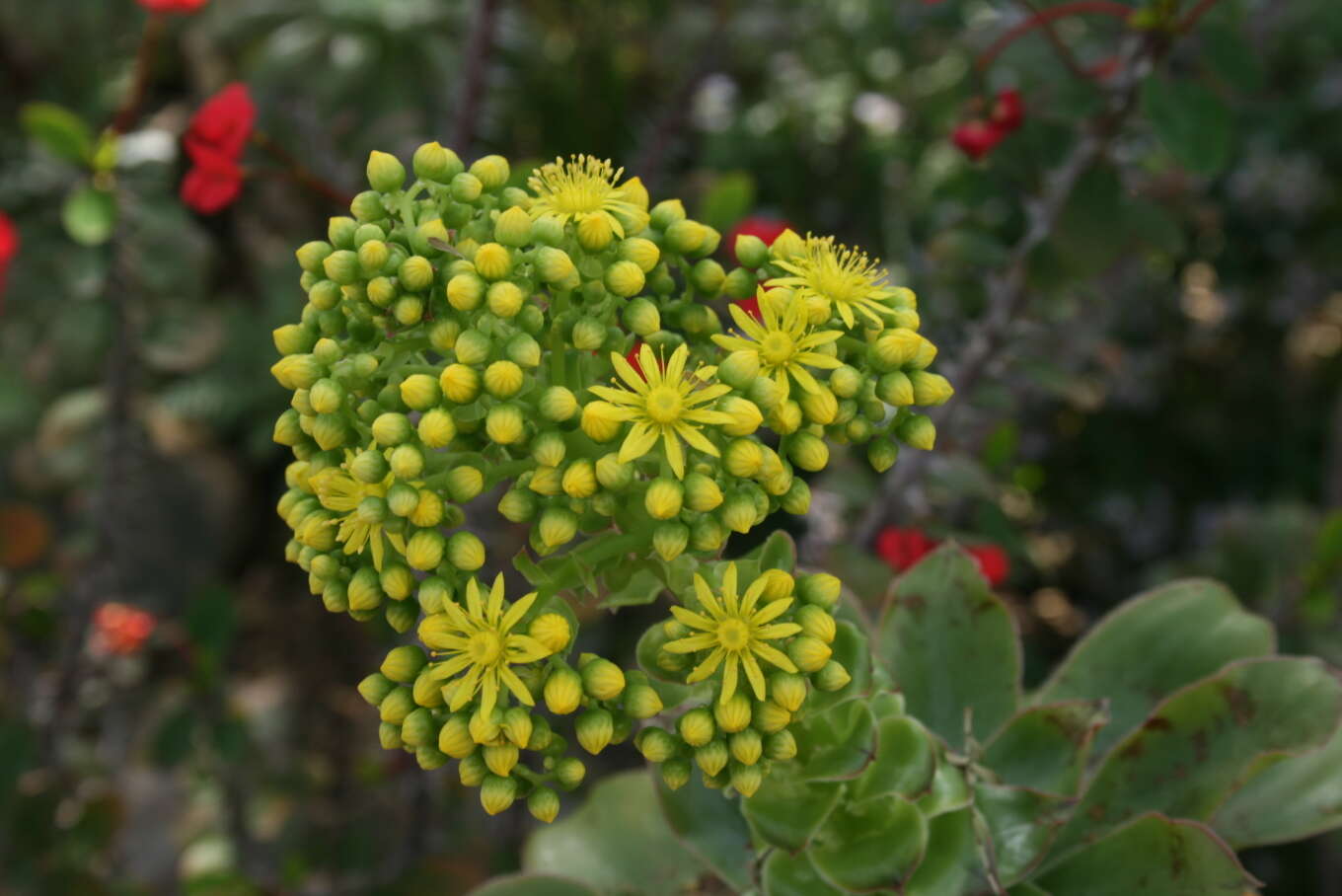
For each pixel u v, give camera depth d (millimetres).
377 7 613
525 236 187
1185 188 481
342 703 665
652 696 184
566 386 195
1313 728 222
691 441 178
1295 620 425
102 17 708
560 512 184
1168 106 291
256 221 750
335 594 194
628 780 272
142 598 691
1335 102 576
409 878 411
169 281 435
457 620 179
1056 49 323
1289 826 228
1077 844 231
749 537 366
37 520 550
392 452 183
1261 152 604
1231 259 633
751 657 179
